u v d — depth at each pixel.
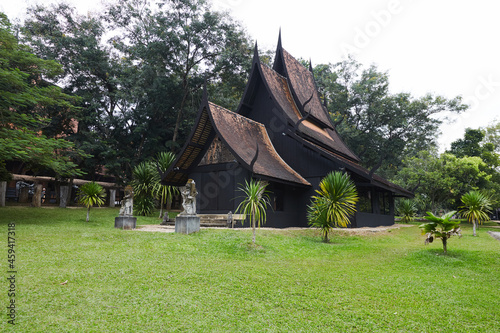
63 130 25.00
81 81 26.84
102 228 12.53
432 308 5.26
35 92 15.88
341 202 12.09
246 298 5.25
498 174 30.84
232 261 7.95
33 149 13.10
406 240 13.86
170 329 3.99
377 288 6.17
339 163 16.16
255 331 4.08
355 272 7.42
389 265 8.48
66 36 25.89
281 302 5.16
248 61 28.45
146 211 19.98
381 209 22.34
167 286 5.58
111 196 24.83
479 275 7.48
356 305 5.21
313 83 25.23
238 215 13.97
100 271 6.19
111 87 29.52
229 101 29.42
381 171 39.50
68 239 9.09
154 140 27.59
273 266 7.59
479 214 14.60
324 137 21.42
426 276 7.38
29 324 3.89
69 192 23.30
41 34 26.59
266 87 18.62
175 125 30.88
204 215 15.54
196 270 6.69
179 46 27.42
